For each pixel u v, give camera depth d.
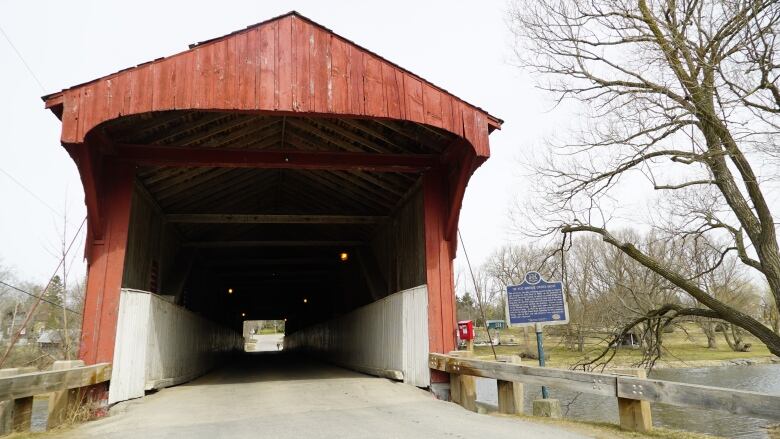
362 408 6.84
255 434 5.18
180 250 13.67
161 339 9.10
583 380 5.23
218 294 21.33
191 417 6.30
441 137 9.04
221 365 18.81
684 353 30.41
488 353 30.20
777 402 3.41
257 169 11.55
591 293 27.30
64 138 6.66
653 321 12.19
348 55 7.75
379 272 13.73
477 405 8.03
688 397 4.09
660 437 4.55
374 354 11.69
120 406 7.20
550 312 7.88
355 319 14.16
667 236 11.61
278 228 16.39
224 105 7.09
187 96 7.02
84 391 6.68
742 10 8.70
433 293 8.87
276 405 7.17
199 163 8.65
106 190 8.06
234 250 17.88
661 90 9.71
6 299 40.28
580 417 11.74
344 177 11.59
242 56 7.35
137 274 9.20
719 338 40.03
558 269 14.04
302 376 11.90
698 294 10.66
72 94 6.83
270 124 9.59
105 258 7.73
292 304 32.34
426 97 7.98
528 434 4.90
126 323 7.72
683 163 9.89
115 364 7.38
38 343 26.84
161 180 9.79
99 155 7.90
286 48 7.53
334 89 7.55
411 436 4.91
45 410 12.98
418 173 9.86
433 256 9.10
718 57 9.14
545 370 5.71
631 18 10.26
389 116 7.69
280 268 20.05
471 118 8.18
